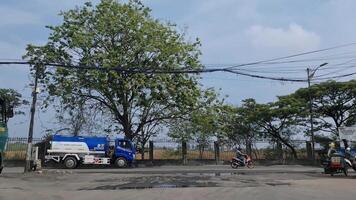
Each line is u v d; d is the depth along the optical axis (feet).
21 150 135.64
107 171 99.96
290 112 151.84
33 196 49.06
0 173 83.71
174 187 58.65
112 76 131.64
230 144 157.17
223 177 76.69
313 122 155.63
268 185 61.57
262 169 112.88
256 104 159.02
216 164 152.15
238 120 158.61
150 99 137.18
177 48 136.15
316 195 50.19
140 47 133.39
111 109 142.31
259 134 159.12
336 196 49.42
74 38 131.95
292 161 155.43
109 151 129.39
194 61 139.03
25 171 95.25
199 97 144.25
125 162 129.59
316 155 155.33
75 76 133.59
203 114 146.92
